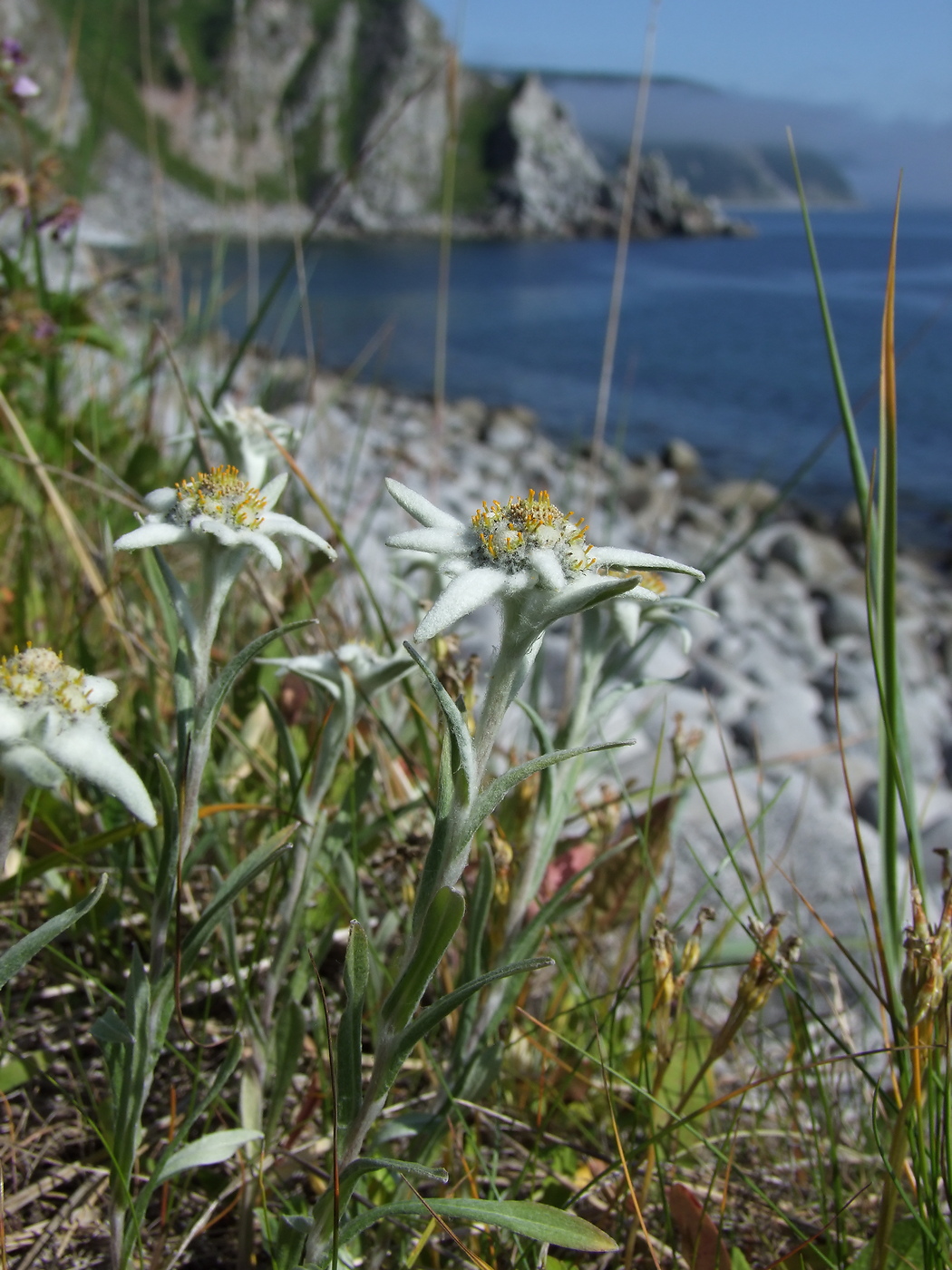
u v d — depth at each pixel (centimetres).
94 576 36
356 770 27
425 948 18
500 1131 27
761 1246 26
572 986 32
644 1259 25
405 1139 26
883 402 29
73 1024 26
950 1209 21
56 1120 25
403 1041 18
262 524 21
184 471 39
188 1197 25
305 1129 27
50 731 17
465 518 122
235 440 29
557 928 33
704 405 286
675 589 88
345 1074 19
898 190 29
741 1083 32
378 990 26
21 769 17
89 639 40
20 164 55
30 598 37
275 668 36
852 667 97
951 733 86
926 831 56
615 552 19
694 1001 38
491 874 24
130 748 33
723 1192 26
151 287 65
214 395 44
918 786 72
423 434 187
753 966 23
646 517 162
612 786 47
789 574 139
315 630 37
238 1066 27
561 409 274
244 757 36
